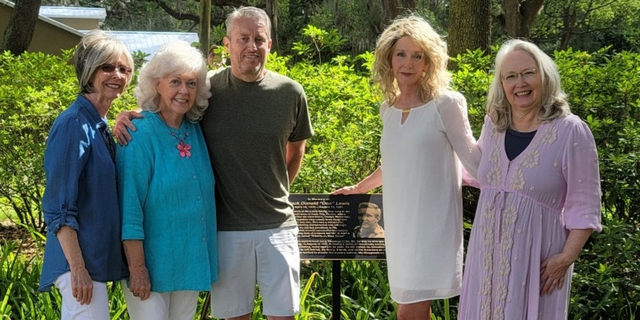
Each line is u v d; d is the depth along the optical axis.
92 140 3.32
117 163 3.46
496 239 3.40
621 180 4.86
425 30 3.73
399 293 3.85
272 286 3.85
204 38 10.04
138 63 9.48
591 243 5.00
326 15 24.73
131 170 3.42
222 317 3.87
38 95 6.40
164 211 3.48
